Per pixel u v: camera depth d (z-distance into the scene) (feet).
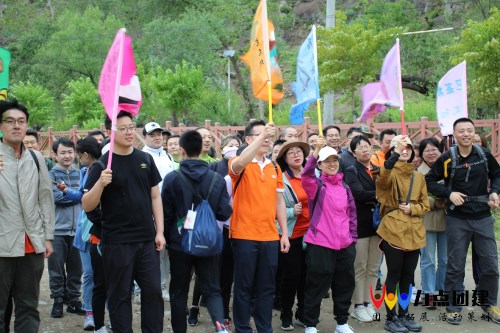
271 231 16.87
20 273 15.25
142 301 15.26
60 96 117.80
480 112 63.72
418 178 19.13
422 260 21.30
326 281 17.65
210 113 86.43
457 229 19.48
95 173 14.94
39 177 15.66
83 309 20.29
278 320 20.07
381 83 20.08
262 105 96.73
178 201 16.16
